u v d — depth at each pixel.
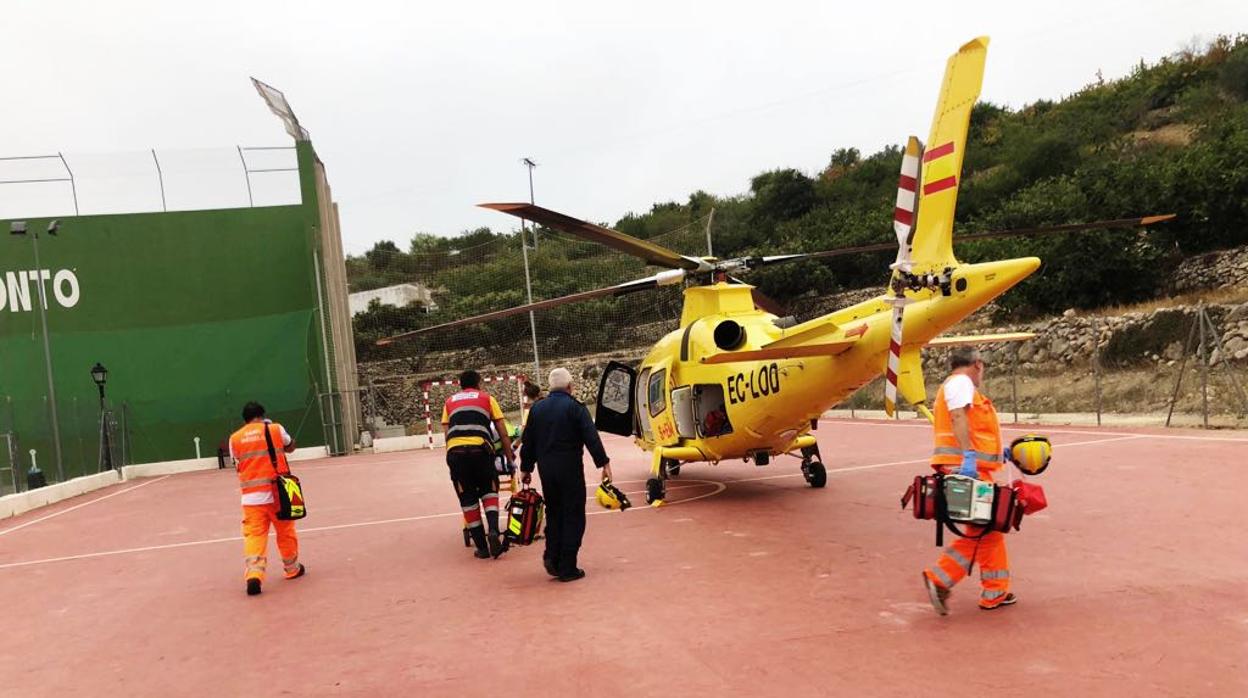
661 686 4.45
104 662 5.69
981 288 6.49
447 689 4.65
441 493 13.70
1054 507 8.61
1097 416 16.38
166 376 25.75
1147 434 14.00
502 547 8.17
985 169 44.06
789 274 38.28
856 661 4.61
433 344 41.78
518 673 4.81
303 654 5.52
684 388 10.66
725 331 9.97
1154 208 23.05
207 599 7.31
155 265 26.03
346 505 12.90
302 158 26.41
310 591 7.30
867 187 51.09
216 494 16.36
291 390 25.95
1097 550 6.79
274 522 7.75
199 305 26.08
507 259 48.53
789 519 8.99
